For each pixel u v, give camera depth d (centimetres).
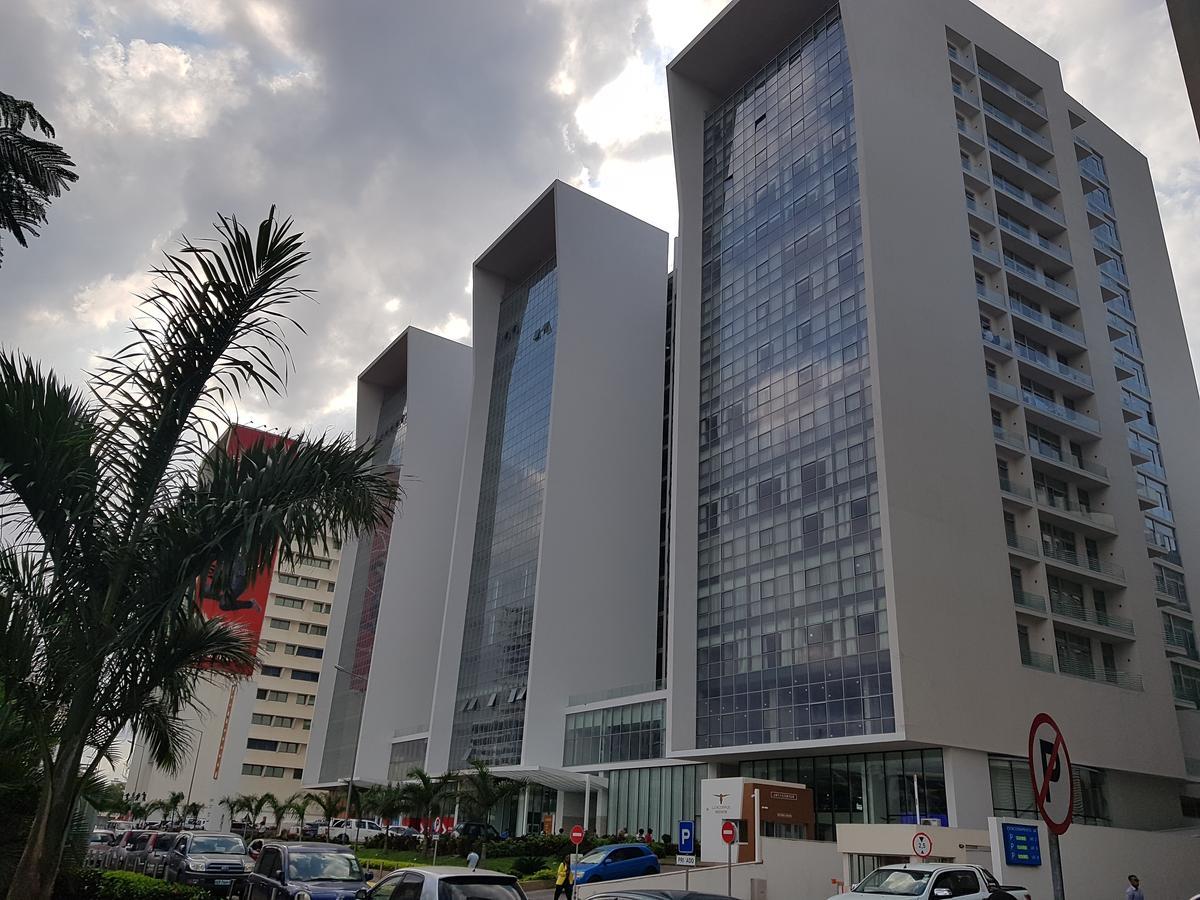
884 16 5766
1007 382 5509
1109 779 4891
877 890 1802
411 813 5959
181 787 10969
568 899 2930
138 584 1164
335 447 1184
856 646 4653
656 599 8088
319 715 11356
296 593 13112
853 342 5197
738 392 5969
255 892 1759
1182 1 889
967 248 5603
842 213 5547
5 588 1111
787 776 5025
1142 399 6506
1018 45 6544
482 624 8462
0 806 1461
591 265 8606
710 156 6925
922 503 4753
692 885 3080
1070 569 5191
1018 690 4662
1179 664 5800
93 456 1122
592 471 8112
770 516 5434
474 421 9469
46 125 1543
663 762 5862
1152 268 7100
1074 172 6444
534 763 7088
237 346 1182
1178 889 3256
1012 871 2770
